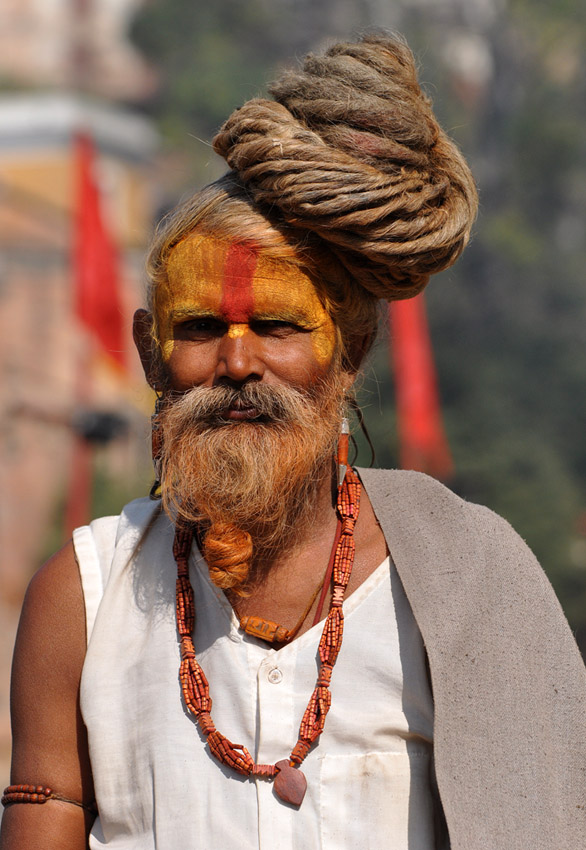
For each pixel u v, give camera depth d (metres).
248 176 6.85
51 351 73.31
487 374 109.38
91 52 158.88
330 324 7.06
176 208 7.21
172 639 6.90
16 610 67.88
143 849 6.59
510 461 94.31
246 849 6.37
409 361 54.41
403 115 6.92
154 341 7.31
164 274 7.06
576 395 116.94
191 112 137.50
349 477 7.26
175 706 6.70
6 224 74.94
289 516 7.05
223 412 6.95
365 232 6.76
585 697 6.67
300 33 146.75
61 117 76.94
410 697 6.61
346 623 6.74
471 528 6.98
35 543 69.62
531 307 123.44
